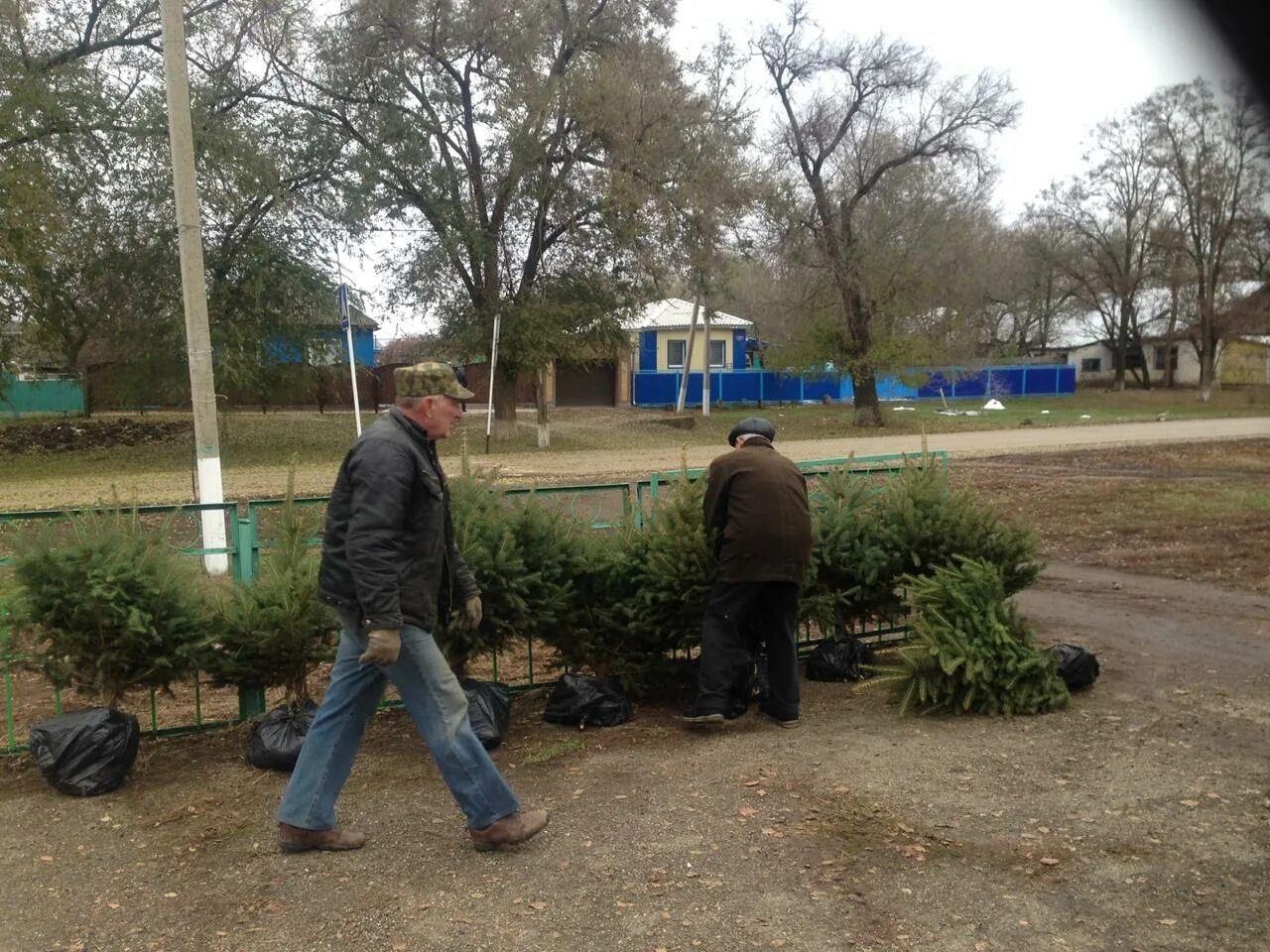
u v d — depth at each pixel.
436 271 25.00
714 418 37.41
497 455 22.94
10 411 32.19
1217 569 10.02
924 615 5.78
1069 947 3.18
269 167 20.84
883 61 29.45
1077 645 6.56
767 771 4.69
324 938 3.24
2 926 3.34
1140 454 22.38
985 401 51.91
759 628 5.86
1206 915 3.37
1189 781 4.50
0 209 17.86
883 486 6.64
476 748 3.81
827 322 31.88
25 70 19.14
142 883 3.63
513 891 3.54
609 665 5.80
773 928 3.29
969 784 4.50
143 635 4.73
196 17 20.73
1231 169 43.62
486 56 23.64
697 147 23.75
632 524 5.97
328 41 22.31
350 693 3.86
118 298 21.42
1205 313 48.34
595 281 26.05
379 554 3.54
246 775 4.66
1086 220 53.75
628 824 4.09
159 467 20.69
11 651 4.82
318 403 37.31
